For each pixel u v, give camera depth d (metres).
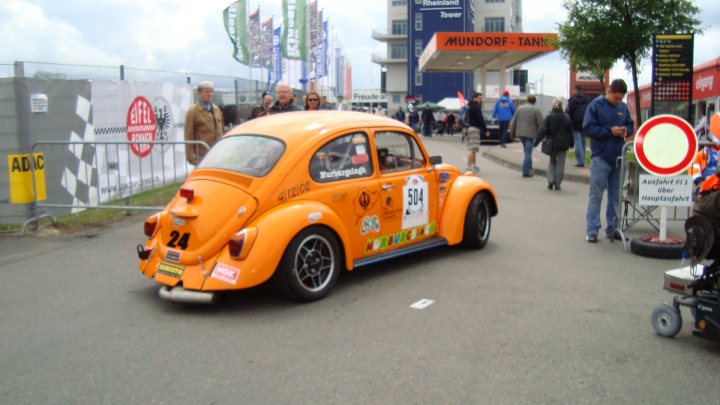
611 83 7.86
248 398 3.91
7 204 8.98
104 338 4.95
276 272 5.57
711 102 15.87
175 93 13.36
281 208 5.63
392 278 6.54
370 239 6.42
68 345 4.80
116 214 10.23
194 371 4.32
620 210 8.03
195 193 5.75
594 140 8.05
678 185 7.36
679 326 4.79
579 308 5.57
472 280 6.45
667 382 4.10
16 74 8.88
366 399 3.88
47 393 4.01
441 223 7.39
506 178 15.62
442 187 7.37
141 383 4.14
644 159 7.30
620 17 17.00
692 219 4.51
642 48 17.08
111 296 6.02
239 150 6.08
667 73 14.39
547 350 4.63
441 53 34.91
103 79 10.86
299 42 32.47
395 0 97.38
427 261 7.23
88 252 7.77
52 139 9.54
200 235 5.53
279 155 5.82
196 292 5.42
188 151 9.94
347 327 5.13
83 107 10.25
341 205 6.08
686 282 4.63
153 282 6.49
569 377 4.18
